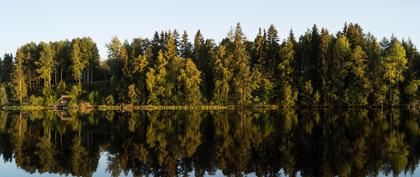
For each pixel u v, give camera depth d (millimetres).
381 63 88438
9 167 25562
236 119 59812
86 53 117438
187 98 94438
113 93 102062
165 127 47875
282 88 94250
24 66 116375
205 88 100125
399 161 25844
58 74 120562
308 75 96250
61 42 121938
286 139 36031
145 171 24047
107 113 78000
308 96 92500
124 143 35031
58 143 35406
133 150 31375
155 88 97375
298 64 97812
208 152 30078
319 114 69438
